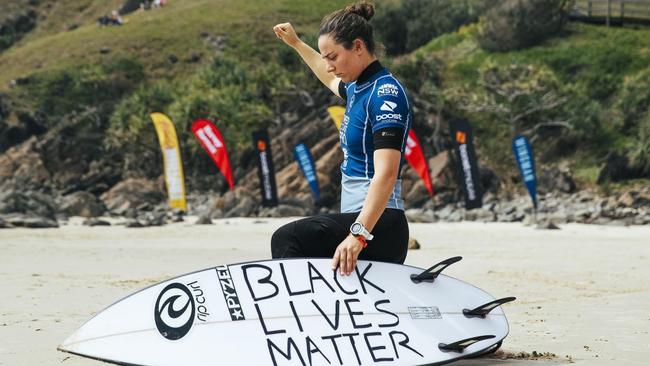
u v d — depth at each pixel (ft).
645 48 395.55
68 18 583.58
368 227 30.45
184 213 260.62
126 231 185.47
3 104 415.23
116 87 441.68
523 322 50.67
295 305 30.07
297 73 400.26
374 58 31.99
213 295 29.84
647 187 321.11
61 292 65.51
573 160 346.74
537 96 364.17
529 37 404.36
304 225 31.86
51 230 185.16
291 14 513.45
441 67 399.65
